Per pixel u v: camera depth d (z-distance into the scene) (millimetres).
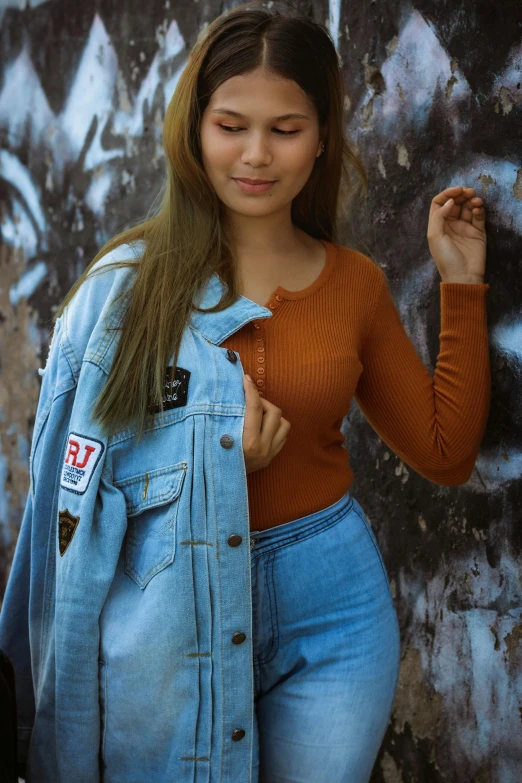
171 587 1533
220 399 1568
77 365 1619
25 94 3416
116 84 3045
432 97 2094
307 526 1700
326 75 1703
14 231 3555
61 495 1584
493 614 2072
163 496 1553
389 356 1840
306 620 1686
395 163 2219
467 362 1872
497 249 1938
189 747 1558
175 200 1703
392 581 2383
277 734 1695
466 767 2186
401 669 2375
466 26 1985
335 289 1741
